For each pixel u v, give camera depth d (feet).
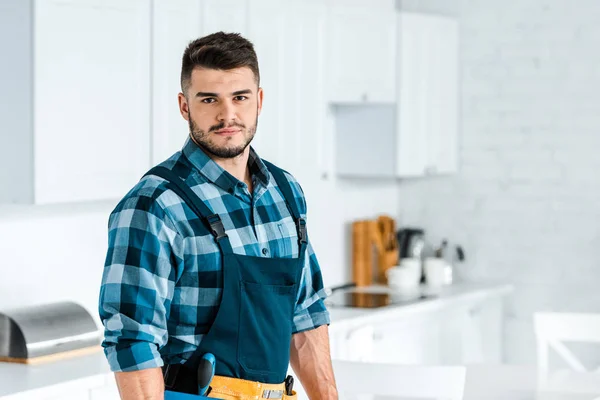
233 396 8.27
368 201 21.08
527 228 20.36
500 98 20.53
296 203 9.00
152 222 7.95
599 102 19.58
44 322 13.20
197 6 15.03
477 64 20.75
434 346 18.79
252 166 8.70
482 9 20.66
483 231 20.81
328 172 19.84
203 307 8.18
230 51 8.15
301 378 9.30
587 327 15.35
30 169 12.71
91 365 12.87
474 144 20.84
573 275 19.93
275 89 16.84
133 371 7.77
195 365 8.20
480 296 19.69
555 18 19.93
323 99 18.06
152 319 7.89
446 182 21.22
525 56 20.26
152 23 14.23
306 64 17.58
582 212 19.80
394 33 19.36
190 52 8.27
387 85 19.26
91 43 13.33
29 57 12.62
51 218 14.52
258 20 16.37
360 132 19.81
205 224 8.15
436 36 20.26
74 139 13.16
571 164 19.89
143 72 14.14
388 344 17.60
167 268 8.00
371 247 20.75
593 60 19.60
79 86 13.19
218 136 8.21
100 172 13.56
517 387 12.20
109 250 8.06
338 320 16.42
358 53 18.78
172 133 14.65
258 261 8.36
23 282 14.15
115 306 7.88
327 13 18.13
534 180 20.25
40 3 12.58
